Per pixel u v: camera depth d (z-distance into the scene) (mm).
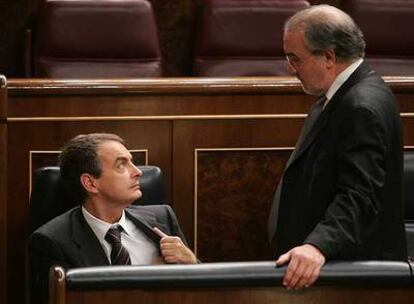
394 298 5426
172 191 8906
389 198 6301
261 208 9008
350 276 5363
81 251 6984
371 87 6316
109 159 7113
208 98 8859
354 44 6395
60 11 10781
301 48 6406
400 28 11320
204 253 8969
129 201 7145
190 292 5273
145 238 7270
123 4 10945
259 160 8969
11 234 8719
